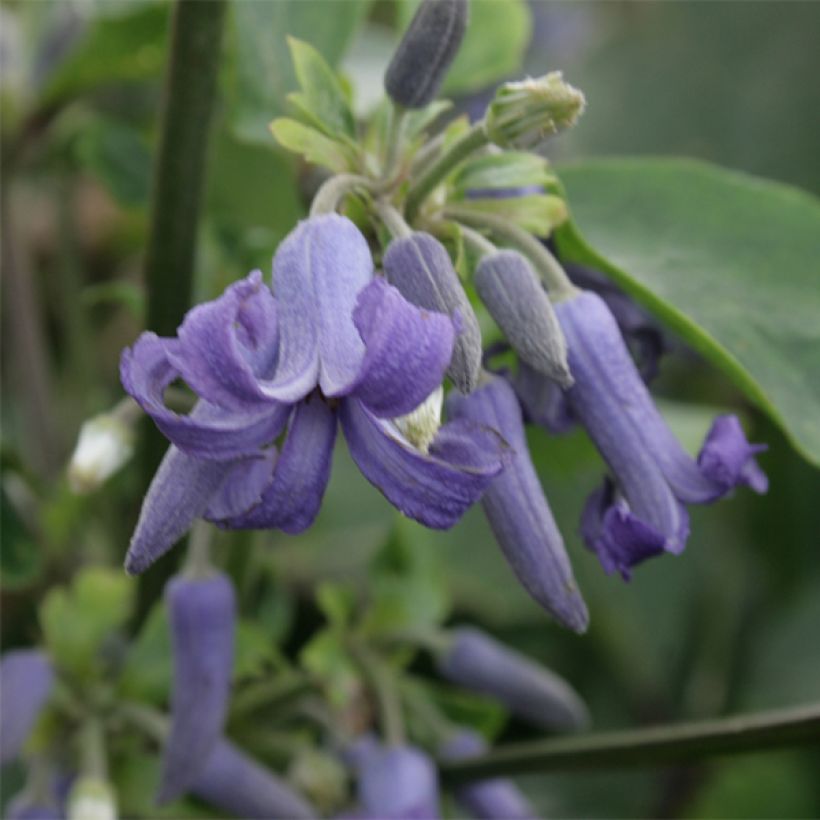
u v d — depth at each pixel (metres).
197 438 0.19
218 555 0.27
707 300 0.26
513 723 0.34
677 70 0.42
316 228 0.21
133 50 0.30
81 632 0.27
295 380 0.20
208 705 0.25
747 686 0.37
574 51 0.42
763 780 0.35
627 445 0.22
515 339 0.22
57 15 0.31
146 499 0.20
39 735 0.27
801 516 0.37
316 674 0.28
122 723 0.27
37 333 0.32
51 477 0.32
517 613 0.34
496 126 0.22
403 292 0.21
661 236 0.26
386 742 0.27
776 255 0.26
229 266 0.30
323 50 0.27
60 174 0.33
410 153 0.23
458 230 0.23
